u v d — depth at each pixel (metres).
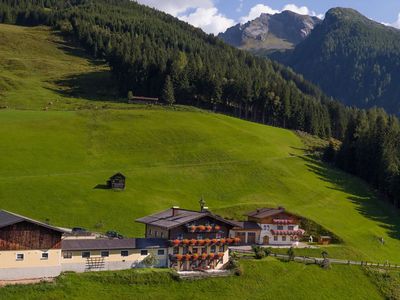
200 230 94.06
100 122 187.38
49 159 148.38
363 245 130.88
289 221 123.50
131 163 158.00
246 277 93.94
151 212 125.12
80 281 80.50
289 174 172.00
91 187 133.38
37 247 79.00
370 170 189.25
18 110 196.25
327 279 102.19
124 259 87.69
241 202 144.00
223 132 197.88
